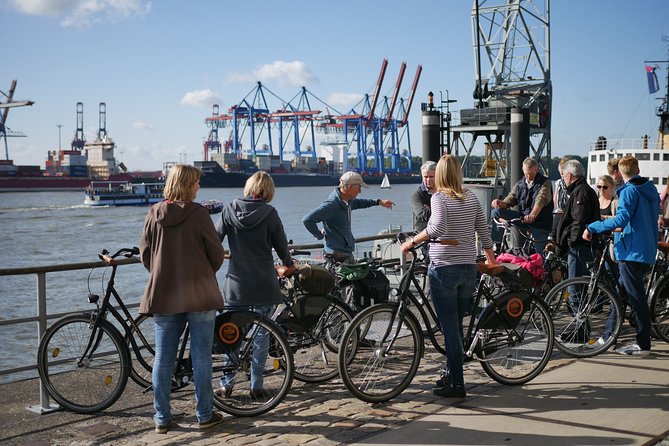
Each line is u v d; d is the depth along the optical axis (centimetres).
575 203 644
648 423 431
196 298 433
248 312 477
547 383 524
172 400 509
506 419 443
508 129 2148
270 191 489
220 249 443
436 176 484
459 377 489
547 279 669
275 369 470
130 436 435
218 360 488
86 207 12519
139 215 10488
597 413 452
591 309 607
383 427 432
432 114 1883
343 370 476
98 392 484
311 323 523
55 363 484
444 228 475
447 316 486
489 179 2164
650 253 596
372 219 9444
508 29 2770
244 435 429
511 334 524
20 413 486
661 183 3600
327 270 528
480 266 514
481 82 2636
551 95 2736
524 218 737
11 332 2286
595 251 616
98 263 489
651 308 632
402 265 543
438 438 411
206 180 19750
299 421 449
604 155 3772
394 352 508
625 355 605
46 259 5888
